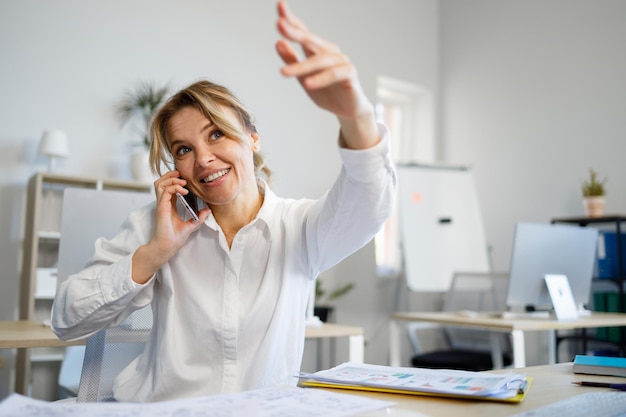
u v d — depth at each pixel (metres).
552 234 2.81
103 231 1.82
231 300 1.12
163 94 3.73
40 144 3.27
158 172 1.19
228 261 1.14
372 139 0.95
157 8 3.92
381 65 4.89
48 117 3.51
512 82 4.61
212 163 1.10
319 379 0.86
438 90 5.25
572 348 3.88
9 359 3.30
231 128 1.10
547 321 2.60
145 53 3.85
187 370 1.09
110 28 3.74
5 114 3.39
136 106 3.73
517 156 4.52
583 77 4.11
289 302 1.15
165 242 1.05
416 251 4.23
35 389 3.26
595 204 3.68
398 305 4.65
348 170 0.98
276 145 4.29
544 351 3.94
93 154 3.62
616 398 0.78
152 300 1.18
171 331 1.10
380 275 4.72
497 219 4.62
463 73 5.05
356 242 1.11
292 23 0.77
